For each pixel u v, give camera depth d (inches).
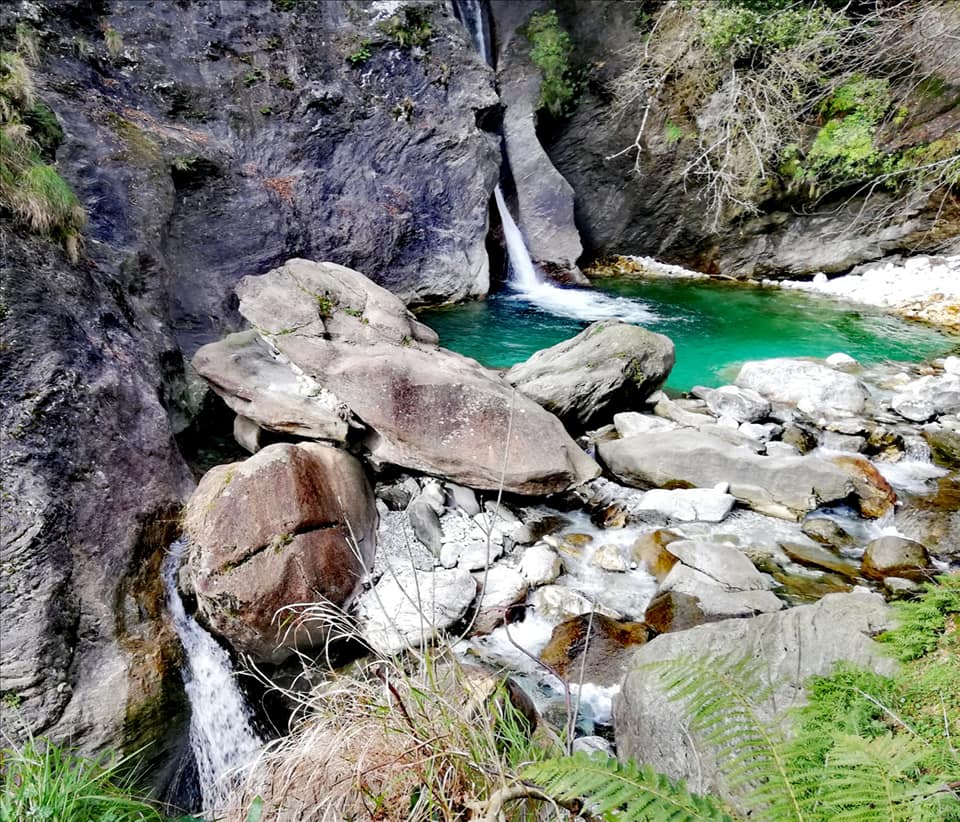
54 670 123.0
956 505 216.8
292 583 151.1
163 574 155.3
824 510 218.5
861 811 57.9
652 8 494.9
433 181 439.2
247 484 159.9
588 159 547.2
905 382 315.9
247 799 84.9
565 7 521.0
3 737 114.4
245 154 364.2
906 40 383.6
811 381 293.1
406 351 223.3
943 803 61.1
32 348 154.3
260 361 222.2
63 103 275.0
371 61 418.6
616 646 159.9
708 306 458.6
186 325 284.5
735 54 451.8
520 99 521.7
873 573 185.8
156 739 132.7
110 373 174.1
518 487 205.8
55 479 141.4
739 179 483.2
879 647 112.7
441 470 205.8
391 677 95.5
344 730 83.2
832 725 86.6
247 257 336.5
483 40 515.8
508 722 91.7
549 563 188.5
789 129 447.8
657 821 54.9
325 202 391.5
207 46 365.1
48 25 297.3
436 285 442.3
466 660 156.7
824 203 473.1
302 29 400.5
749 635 126.5
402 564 184.7
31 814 91.4
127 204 259.4
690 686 82.7
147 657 137.0
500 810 64.5
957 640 107.3
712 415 277.7
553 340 387.5
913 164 422.6
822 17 418.6
